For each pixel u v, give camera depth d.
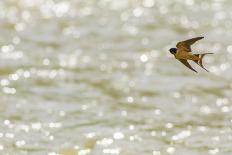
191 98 81.88
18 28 111.69
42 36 107.25
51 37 106.62
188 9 121.00
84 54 98.56
